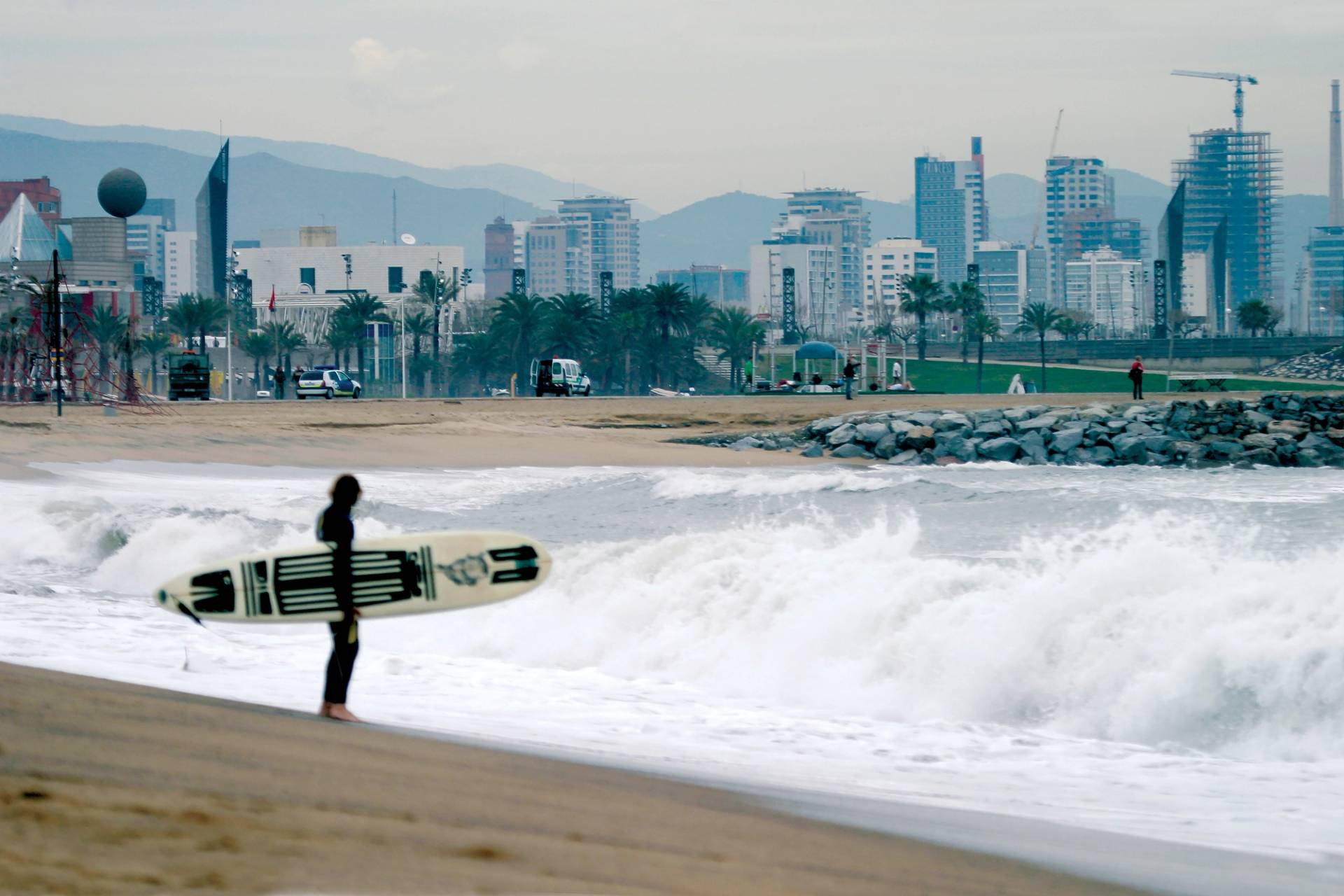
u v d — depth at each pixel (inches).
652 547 2723.9
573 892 754.2
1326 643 1768.0
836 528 3754.9
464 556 1541.6
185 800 888.3
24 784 889.5
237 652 2132.1
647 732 1652.3
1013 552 3016.7
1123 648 1883.6
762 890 804.6
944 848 1012.5
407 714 1673.2
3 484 4990.2
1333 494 5369.1
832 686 2000.5
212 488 5187.0
